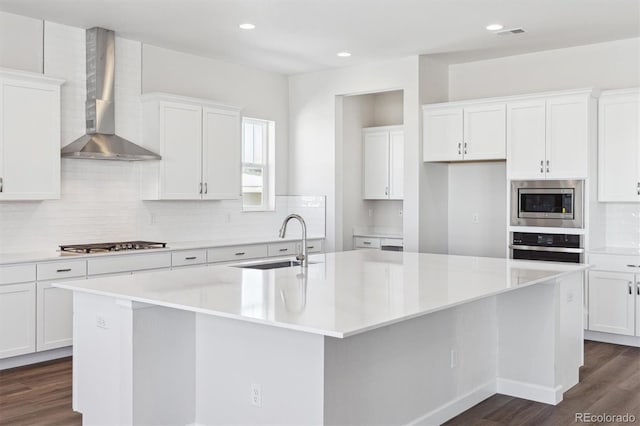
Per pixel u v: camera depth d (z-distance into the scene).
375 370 3.05
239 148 6.52
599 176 5.64
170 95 5.75
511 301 4.05
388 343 3.15
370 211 7.93
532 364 3.97
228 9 4.88
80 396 3.35
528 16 5.08
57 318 4.79
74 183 5.44
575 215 5.59
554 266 4.07
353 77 6.98
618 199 5.54
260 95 7.22
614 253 5.36
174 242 6.23
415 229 6.53
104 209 5.67
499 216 6.66
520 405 3.88
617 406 3.84
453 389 3.70
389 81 6.70
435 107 6.43
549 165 5.73
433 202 6.75
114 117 5.56
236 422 3.07
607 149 5.58
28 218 5.12
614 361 4.88
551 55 6.26
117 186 5.77
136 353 3.01
